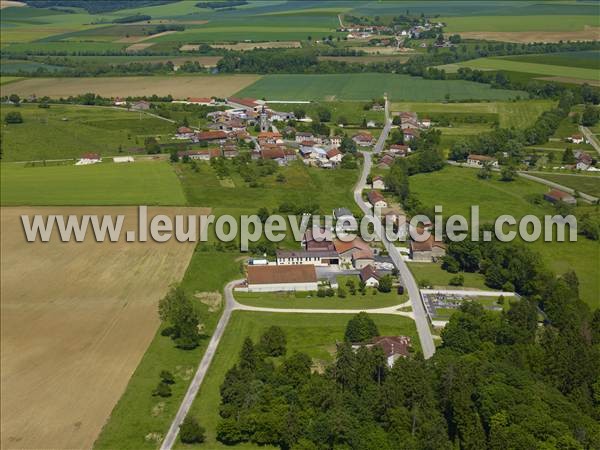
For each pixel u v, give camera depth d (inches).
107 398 6063.0
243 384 5964.6
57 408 5920.3
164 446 5462.6
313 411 5605.3
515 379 5689.0
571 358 5959.6
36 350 6835.6
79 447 5438.0
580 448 4938.5
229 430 5497.1
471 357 6097.4
